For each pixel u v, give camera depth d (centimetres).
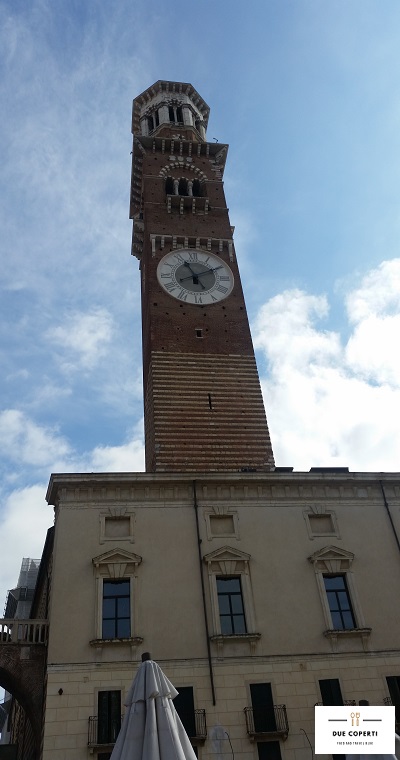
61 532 3684
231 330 5647
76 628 3403
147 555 3684
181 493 3944
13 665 3366
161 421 4972
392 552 3972
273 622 3588
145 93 7938
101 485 3862
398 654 3603
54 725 3111
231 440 4966
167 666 3356
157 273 5903
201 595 3600
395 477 4222
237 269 6156
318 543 3916
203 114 8056
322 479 4119
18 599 7994
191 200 6538
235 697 3319
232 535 3850
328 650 3550
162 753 1848
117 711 3212
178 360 5356
